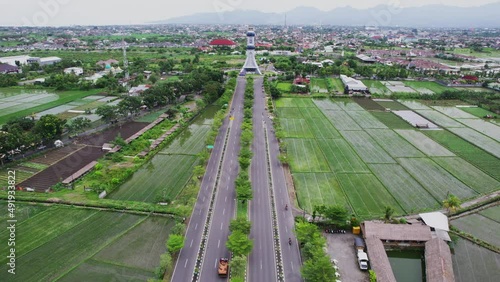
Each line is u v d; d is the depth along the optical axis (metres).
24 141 131.12
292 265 81.19
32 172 123.06
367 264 80.38
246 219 91.00
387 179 123.62
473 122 191.12
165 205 103.19
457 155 145.50
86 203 102.56
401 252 87.44
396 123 187.25
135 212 99.62
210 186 115.75
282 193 112.38
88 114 191.88
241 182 108.62
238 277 71.19
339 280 76.00
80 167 127.31
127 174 120.25
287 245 88.00
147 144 143.88
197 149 148.62
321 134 168.62
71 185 112.81
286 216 99.88
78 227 92.69
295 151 147.12
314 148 150.88
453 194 113.75
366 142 159.00
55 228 92.06
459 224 98.38
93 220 96.00
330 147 152.38
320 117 196.38
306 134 168.12
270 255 84.25
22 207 101.25
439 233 90.44
